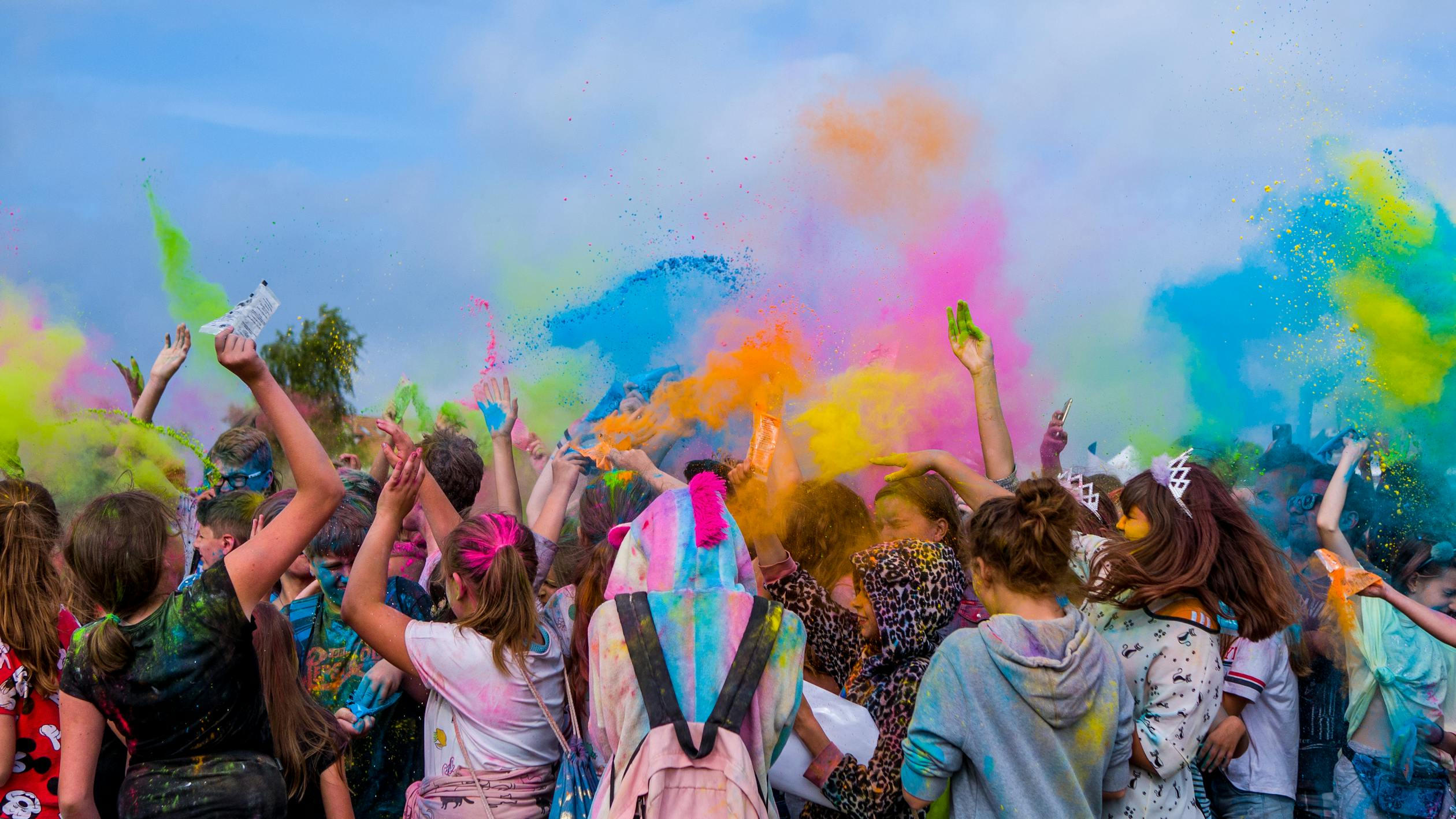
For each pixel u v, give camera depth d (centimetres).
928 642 270
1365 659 355
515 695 264
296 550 246
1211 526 266
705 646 227
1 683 245
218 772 234
